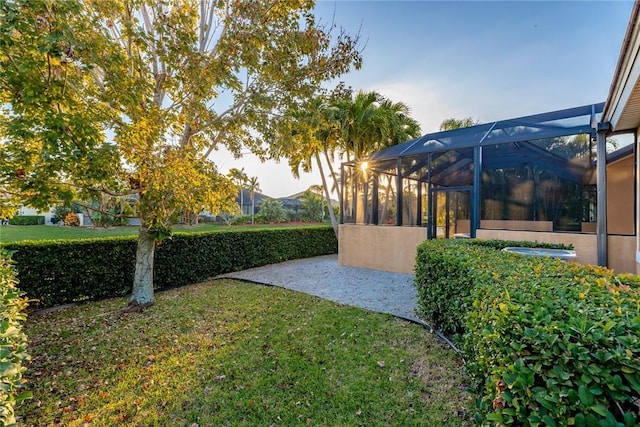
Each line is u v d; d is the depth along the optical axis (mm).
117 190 5195
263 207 28266
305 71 6059
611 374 1150
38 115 3977
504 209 9148
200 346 4027
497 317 1599
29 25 3666
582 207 7637
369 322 4727
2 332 1737
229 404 2822
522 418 1225
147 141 4941
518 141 7410
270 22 5617
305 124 6598
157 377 3295
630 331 1295
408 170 9414
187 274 7906
